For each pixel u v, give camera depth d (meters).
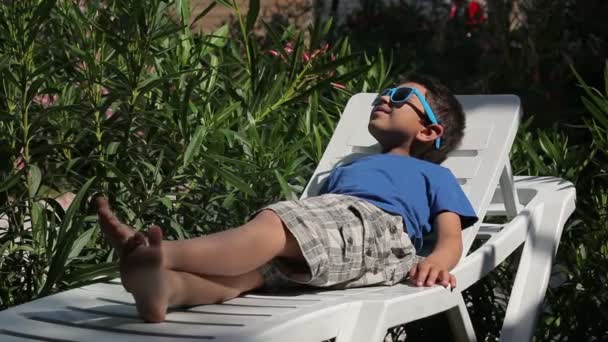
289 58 4.65
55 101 4.25
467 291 4.60
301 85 4.42
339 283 3.41
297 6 11.91
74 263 3.65
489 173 4.14
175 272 2.95
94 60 3.88
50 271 3.20
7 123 3.74
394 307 3.08
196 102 4.39
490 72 10.31
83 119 3.86
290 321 2.77
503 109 4.38
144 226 3.84
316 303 3.02
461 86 10.76
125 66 4.26
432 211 3.80
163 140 4.14
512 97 4.43
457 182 3.93
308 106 4.87
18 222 3.76
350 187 3.76
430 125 4.07
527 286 3.89
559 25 9.91
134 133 4.02
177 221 3.95
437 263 3.50
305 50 4.93
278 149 4.25
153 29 3.93
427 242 3.92
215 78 4.46
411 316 3.18
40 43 3.98
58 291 3.57
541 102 9.45
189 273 3.00
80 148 4.04
